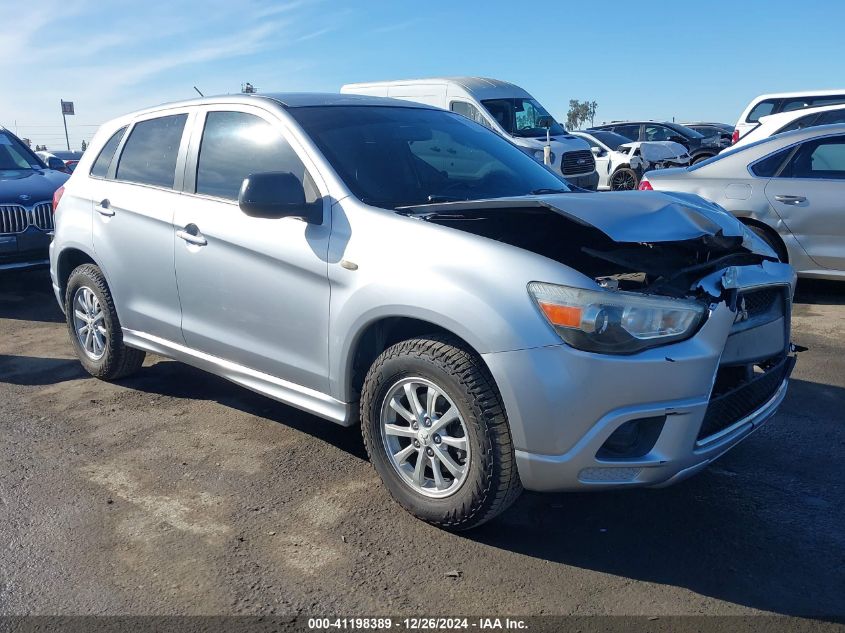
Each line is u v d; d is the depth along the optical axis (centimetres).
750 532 333
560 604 285
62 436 441
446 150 430
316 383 371
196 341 435
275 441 431
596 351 287
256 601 287
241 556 317
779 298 359
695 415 295
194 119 450
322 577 302
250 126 418
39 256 789
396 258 328
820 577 300
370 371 341
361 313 336
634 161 1664
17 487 379
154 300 459
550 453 294
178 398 501
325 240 356
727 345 318
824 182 689
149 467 400
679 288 315
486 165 436
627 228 316
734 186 726
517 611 281
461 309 303
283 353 384
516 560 313
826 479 379
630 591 292
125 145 498
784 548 321
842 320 662
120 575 304
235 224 397
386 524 341
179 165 448
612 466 294
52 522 345
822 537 328
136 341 483
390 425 342
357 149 393
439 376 312
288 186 353
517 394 293
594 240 373
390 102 463
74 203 520
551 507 357
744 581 298
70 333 546
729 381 330
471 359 307
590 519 346
